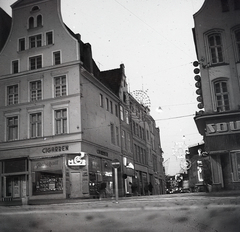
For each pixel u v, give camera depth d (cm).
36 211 880
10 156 2741
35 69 2820
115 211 754
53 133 2658
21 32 2947
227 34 2177
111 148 3200
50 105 2719
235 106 2075
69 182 2519
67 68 2731
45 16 2889
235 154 1977
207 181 2588
